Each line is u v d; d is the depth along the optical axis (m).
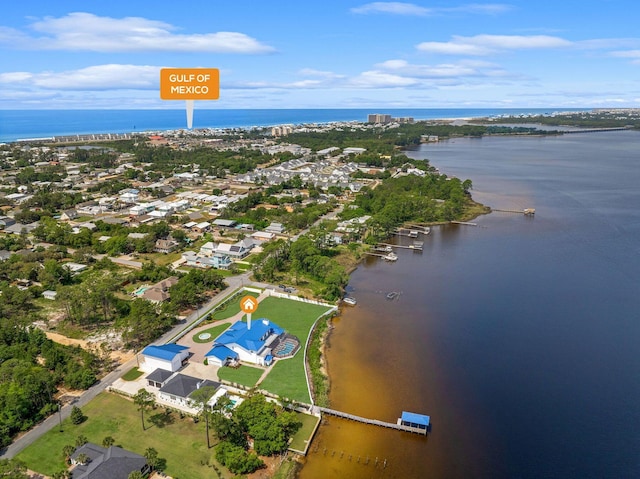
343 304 150.50
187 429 89.38
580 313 142.50
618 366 114.81
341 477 80.25
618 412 98.12
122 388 101.44
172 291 140.88
